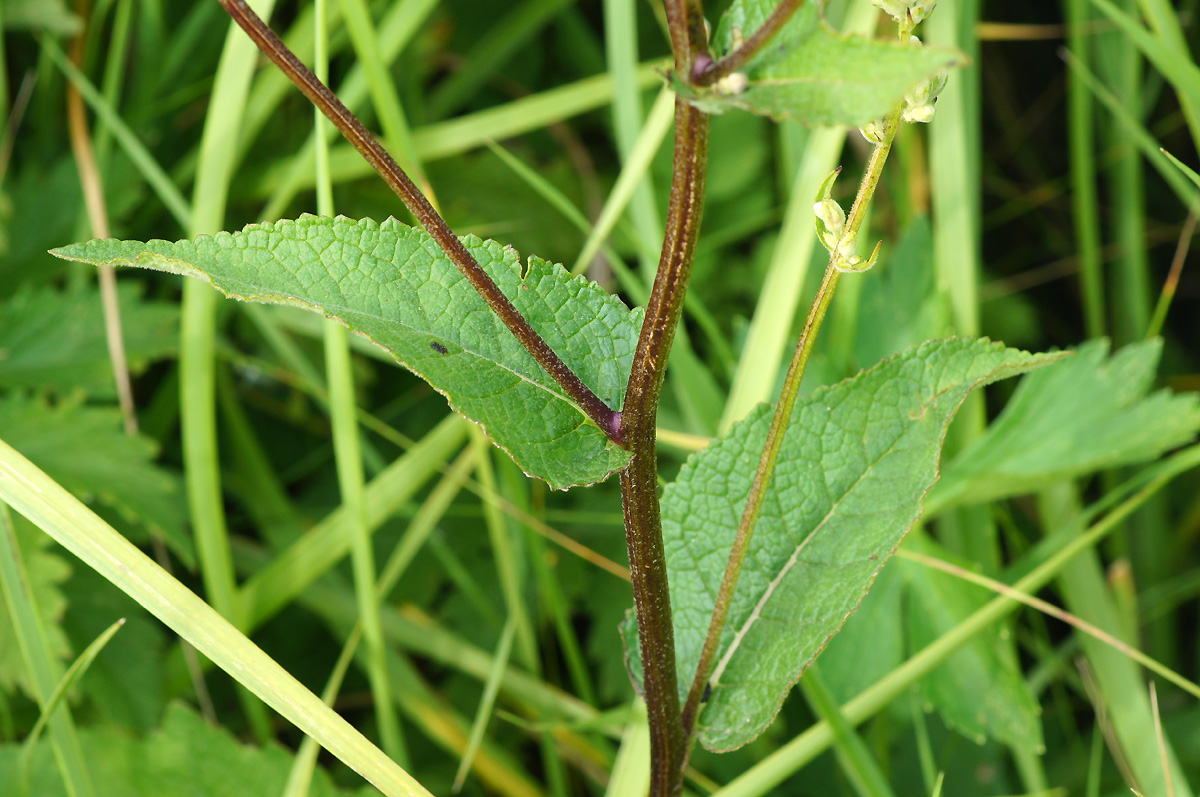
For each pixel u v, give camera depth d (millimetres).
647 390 547
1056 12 1222
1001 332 1104
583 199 1077
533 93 1153
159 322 838
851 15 799
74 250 540
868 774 654
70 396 758
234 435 903
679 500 599
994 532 844
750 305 1054
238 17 527
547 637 859
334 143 927
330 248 558
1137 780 720
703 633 592
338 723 584
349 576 902
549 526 913
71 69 841
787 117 517
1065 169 1250
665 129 756
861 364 875
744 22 523
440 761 847
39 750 680
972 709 700
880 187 1093
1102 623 788
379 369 999
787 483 594
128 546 587
